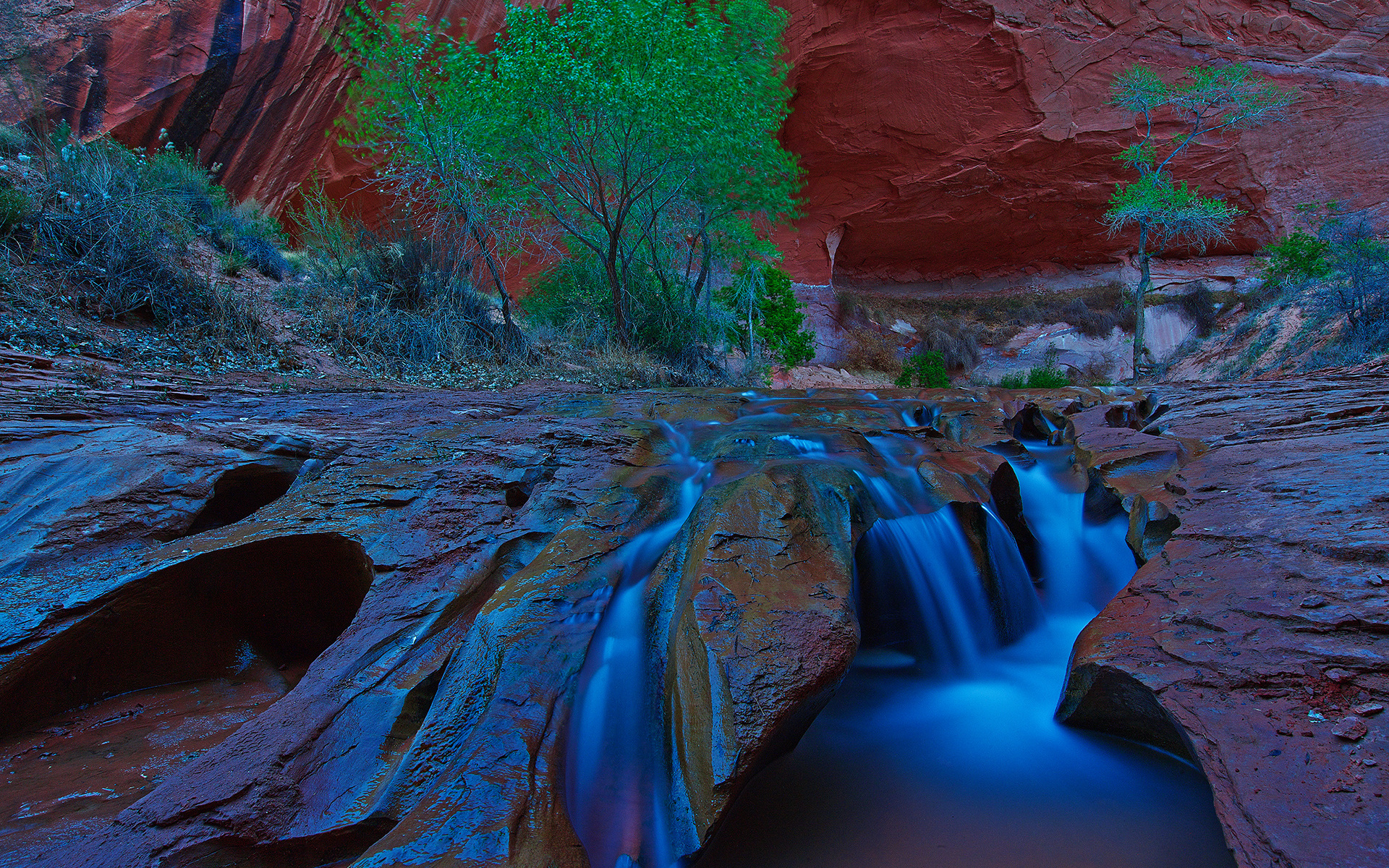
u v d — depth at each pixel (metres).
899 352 22.62
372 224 13.55
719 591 2.29
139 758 2.05
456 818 1.53
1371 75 19.44
